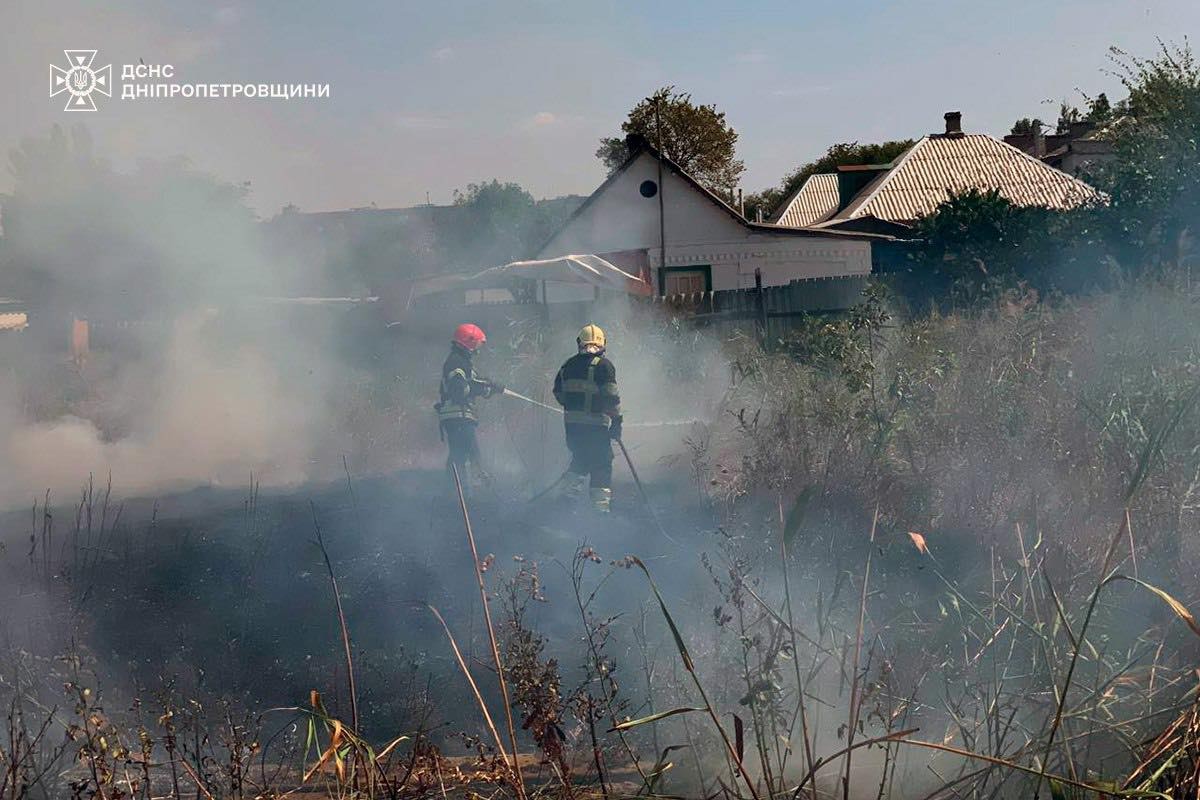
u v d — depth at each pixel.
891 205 38.03
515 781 3.44
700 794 3.67
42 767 3.95
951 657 4.26
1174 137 20.12
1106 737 3.47
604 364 8.55
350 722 4.79
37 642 5.48
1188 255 20.61
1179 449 6.13
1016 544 5.68
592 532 7.89
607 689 4.51
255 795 3.88
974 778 3.36
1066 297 12.95
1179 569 4.98
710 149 53.78
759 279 21.11
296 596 6.63
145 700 4.89
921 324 10.69
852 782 3.60
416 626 6.05
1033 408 7.48
